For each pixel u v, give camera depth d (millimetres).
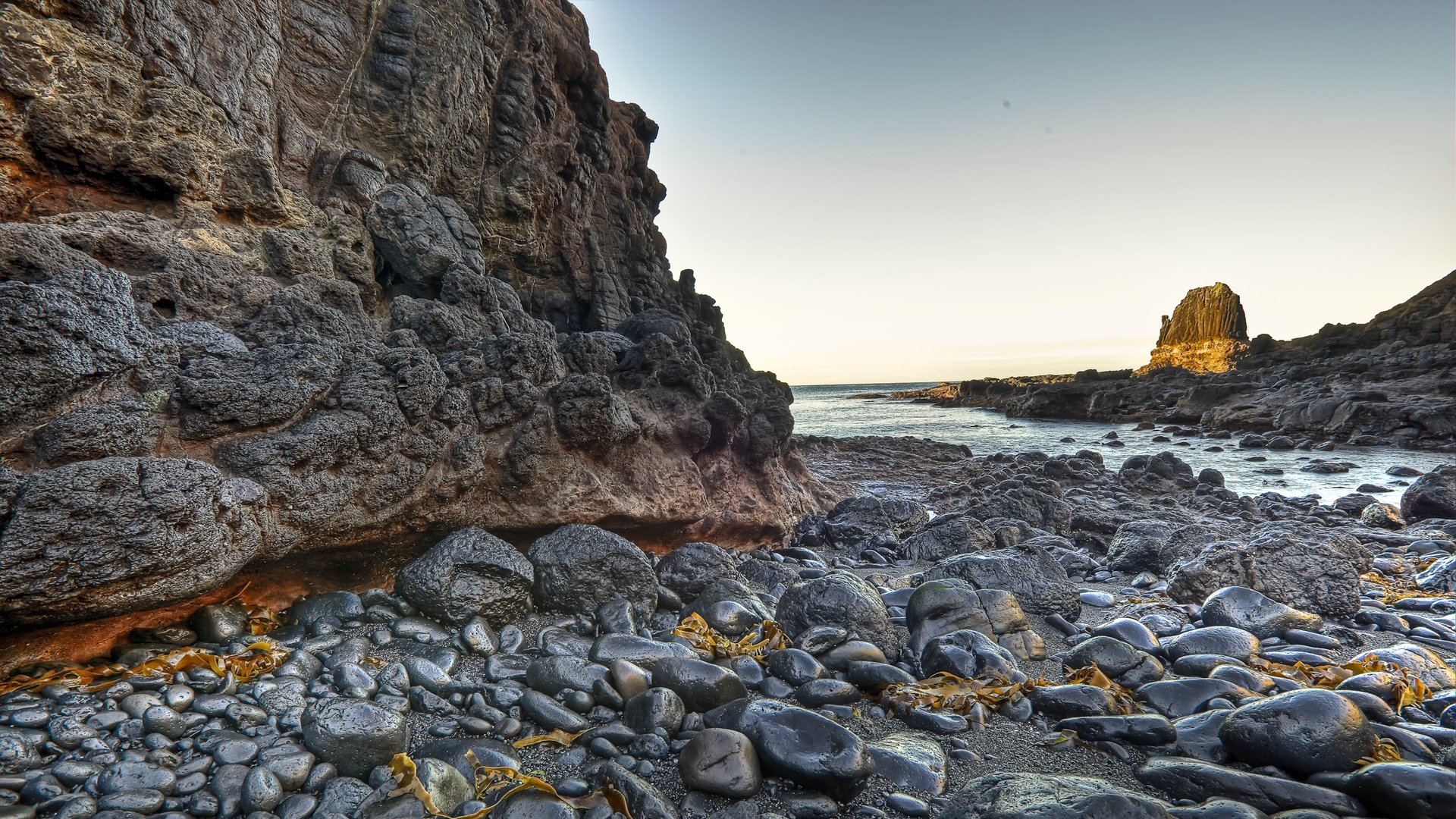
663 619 5352
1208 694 4012
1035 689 4031
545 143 11625
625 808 2957
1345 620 5906
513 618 4945
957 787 3252
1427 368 36625
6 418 3377
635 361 7418
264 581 4570
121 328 3877
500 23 10617
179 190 5652
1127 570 7777
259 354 4469
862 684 4223
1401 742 3416
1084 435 35844
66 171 5168
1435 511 11742
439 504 5242
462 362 5480
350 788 2980
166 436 3996
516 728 3598
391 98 8734
